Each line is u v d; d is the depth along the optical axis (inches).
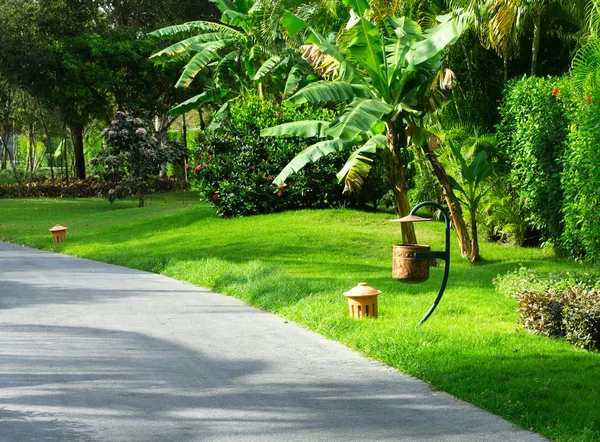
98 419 237.5
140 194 1304.1
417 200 834.8
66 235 944.3
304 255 651.5
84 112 1657.2
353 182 603.8
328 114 874.1
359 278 520.4
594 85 527.2
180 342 353.4
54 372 297.4
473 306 408.5
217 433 223.6
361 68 650.2
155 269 634.8
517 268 564.4
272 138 871.7
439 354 305.9
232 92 1235.9
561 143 593.6
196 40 1056.8
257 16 978.1
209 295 499.8
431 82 594.9
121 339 360.5
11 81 1588.3
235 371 298.4
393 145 614.5
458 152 625.6
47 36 1676.9
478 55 739.4
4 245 893.2
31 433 223.6
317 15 877.2
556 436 211.6
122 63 1627.7
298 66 922.1
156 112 1740.9
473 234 632.4
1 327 391.5
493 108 744.3
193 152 944.3
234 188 889.5
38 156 2874.0
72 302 471.5
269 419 236.5
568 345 323.9
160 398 261.1
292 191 876.6
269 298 452.4
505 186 692.1
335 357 321.1
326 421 234.1
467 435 218.4
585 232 539.2
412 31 608.4
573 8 636.1
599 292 343.3
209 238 757.3
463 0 639.8
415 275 353.4
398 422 231.8
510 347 315.0
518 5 598.5
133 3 1772.9
